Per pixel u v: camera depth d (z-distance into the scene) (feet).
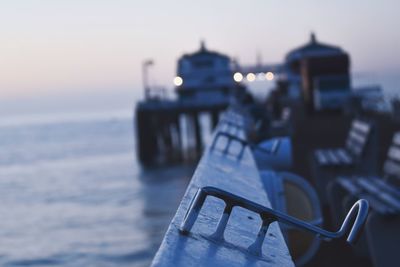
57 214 121.19
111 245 85.66
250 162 19.26
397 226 20.61
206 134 388.37
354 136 38.81
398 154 26.66
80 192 155.12
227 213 8.79
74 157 286.46
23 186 182.50
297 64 179.52
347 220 8.92
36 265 80.12
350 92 139.44
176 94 229.66
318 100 139.44
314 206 20.58
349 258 24.88
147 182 168.04
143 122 216.33
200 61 229.04
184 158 223.10
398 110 87.15
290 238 20.15
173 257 7.38
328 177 34.53
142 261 77.00
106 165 229.86
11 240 96.12
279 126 49.88
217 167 16.14
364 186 25.70
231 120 34.96
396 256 20.54
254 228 10.13
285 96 165.68
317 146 65.51
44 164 263.70
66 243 90.12
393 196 22.97
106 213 116.37
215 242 8.52
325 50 183.01
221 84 226.79
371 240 20.71
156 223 99.91
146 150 215.51
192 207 8.53
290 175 20.75
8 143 510.99
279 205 19.01
